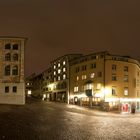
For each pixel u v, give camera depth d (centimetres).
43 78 13838
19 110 5272
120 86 8612
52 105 7350
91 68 9000
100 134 2703
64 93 10806
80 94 9475
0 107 5612
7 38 7044
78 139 2341
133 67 9019
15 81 6900
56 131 2831
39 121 3762
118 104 8419
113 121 4388
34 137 2402
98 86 8625
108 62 8569
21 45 7100
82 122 3912
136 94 9138
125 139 2444
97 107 8306
